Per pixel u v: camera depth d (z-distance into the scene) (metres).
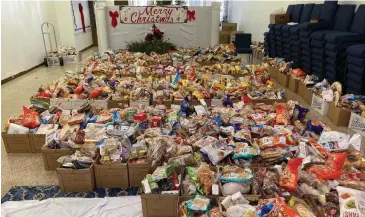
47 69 6.30
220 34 8.30
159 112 2.79
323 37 3.98
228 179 1.73
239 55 7.23
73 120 2.55
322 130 2.44
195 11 6.18
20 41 5.72
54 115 2.76
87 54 8.32
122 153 2.10
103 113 2.77
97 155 2.11
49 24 7.12
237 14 9.48
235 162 2.00
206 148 2.07
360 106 2.90
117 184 2.08
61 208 1.87
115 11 6.07
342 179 1.73
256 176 1.81
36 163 2.43
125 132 2.30
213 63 5.01
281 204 1.40
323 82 3.62
